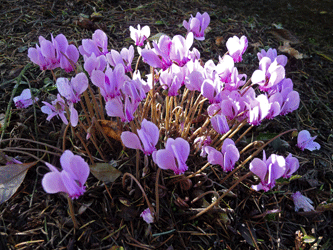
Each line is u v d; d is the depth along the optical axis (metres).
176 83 0.22
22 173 0.22
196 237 0.23
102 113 0.26
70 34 0.40
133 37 0.25
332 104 0.37
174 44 0.21
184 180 0.24
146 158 0.23
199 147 0.25
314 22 0.52
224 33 0.45
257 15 0.52
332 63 0.43
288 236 0.24
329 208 0.25
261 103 0.20
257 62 0.41
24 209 0.22
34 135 0.27
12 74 0.32
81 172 0.16
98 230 0.22
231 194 0.24
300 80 0.40
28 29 0.40
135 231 0.22
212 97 0.21
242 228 0.24
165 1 0.51
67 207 0.22
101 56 0.22
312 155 0.31
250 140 0.30
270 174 0.19
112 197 0.23
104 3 0.48
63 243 0.21
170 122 0.26
